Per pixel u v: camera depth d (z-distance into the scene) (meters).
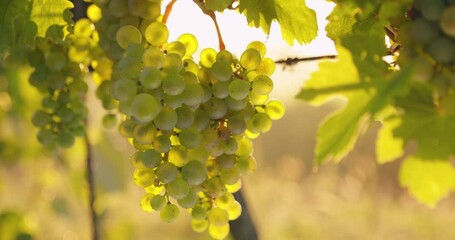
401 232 4.71
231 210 0.88
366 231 4.70
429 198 0.83
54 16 0.91
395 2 0.77
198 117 0.83
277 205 5.02
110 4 0.85
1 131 1.71
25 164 1.86
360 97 0.76
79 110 1.02
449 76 0.74
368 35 0.77
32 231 1.62
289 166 5.97
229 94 0.83
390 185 5.45
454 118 0.78
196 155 0.84
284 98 0.88
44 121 1.02
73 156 1.71
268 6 0.88
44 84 0.99
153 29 0.83
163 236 4.39
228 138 0.84
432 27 0.74
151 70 0.80
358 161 5.34
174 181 0.83
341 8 0.80
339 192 5.56
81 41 0.92
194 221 0.89
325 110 7.76
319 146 0.77
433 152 0.80
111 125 1.04
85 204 1.73
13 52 0.96
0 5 0.90
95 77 0.93
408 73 0.71
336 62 0.77
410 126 0.79
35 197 2.08
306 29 0.88
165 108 0.81
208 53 0.84
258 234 1.11
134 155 0.85
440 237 4.64
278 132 8.01
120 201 1.83
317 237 4.56
